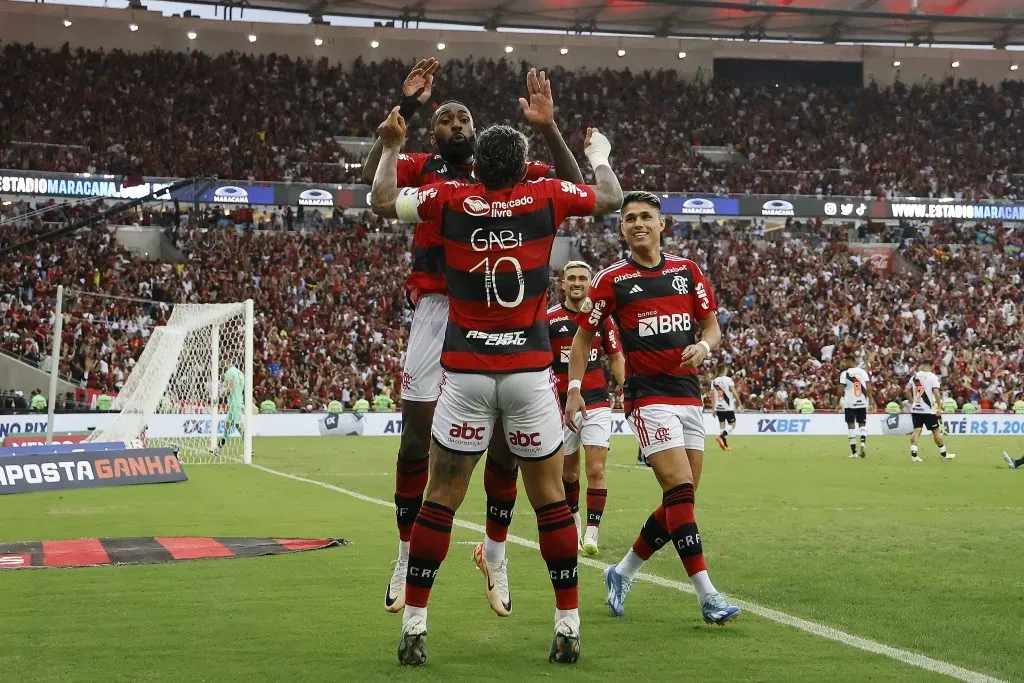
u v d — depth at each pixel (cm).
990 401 3788
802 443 2875
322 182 4366
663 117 4969
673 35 5091
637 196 634
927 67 5344
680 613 609
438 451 491
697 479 629
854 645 520
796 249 4484
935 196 4838
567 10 4744
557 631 488
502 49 5059
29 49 4400
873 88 5231
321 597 648
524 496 1354
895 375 3822
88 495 1392
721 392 2548
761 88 5203
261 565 775
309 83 4753
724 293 4162
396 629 557
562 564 489
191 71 4588
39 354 3353
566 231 4453
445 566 778
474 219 479
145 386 2167
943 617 590
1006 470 1906
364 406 3219
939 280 4422
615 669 471
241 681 446
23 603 623
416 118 4772
